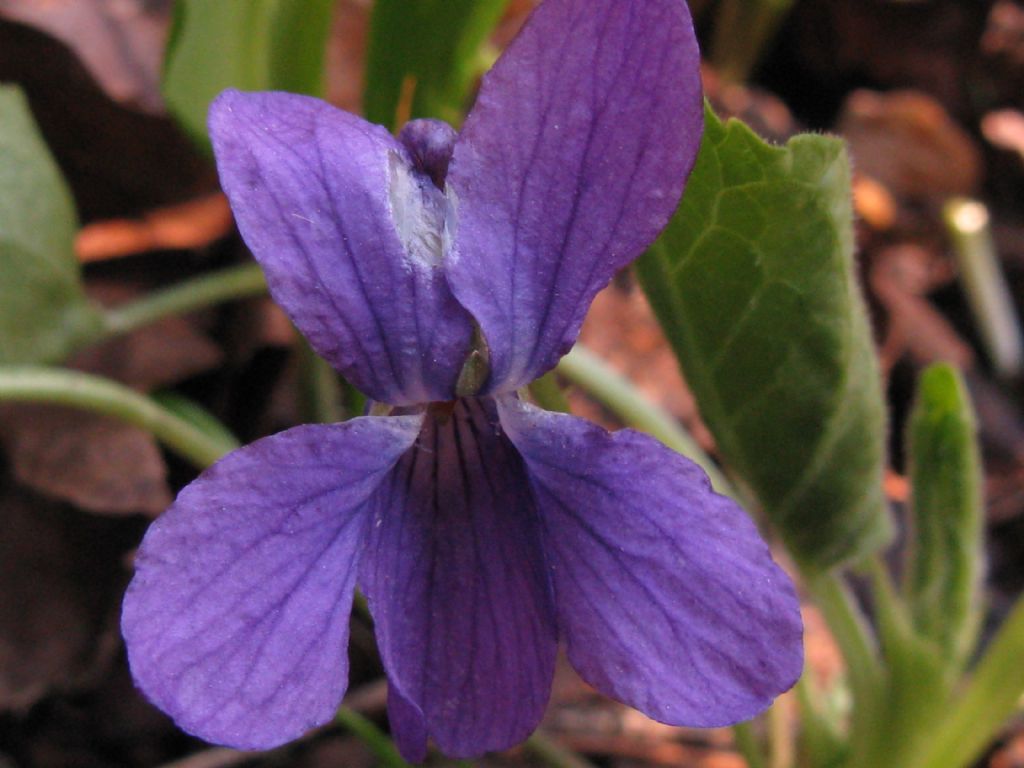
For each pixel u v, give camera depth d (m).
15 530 0.06
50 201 0.06
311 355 0.06
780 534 0.05
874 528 0.05
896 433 0.08
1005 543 0.08
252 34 0.05
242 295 0.06
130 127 0.07
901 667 0.05
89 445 0.06
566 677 0.06
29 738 0.06
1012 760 0.07
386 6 0.05
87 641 0.06
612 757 0.06
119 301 0.07
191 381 0.07
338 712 0.05
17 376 0.05
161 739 0.06
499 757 0.06
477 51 0.06
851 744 0.05
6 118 0.05
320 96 0.05
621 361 0.08
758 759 0.05
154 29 0.07
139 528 0.06
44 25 0.07
